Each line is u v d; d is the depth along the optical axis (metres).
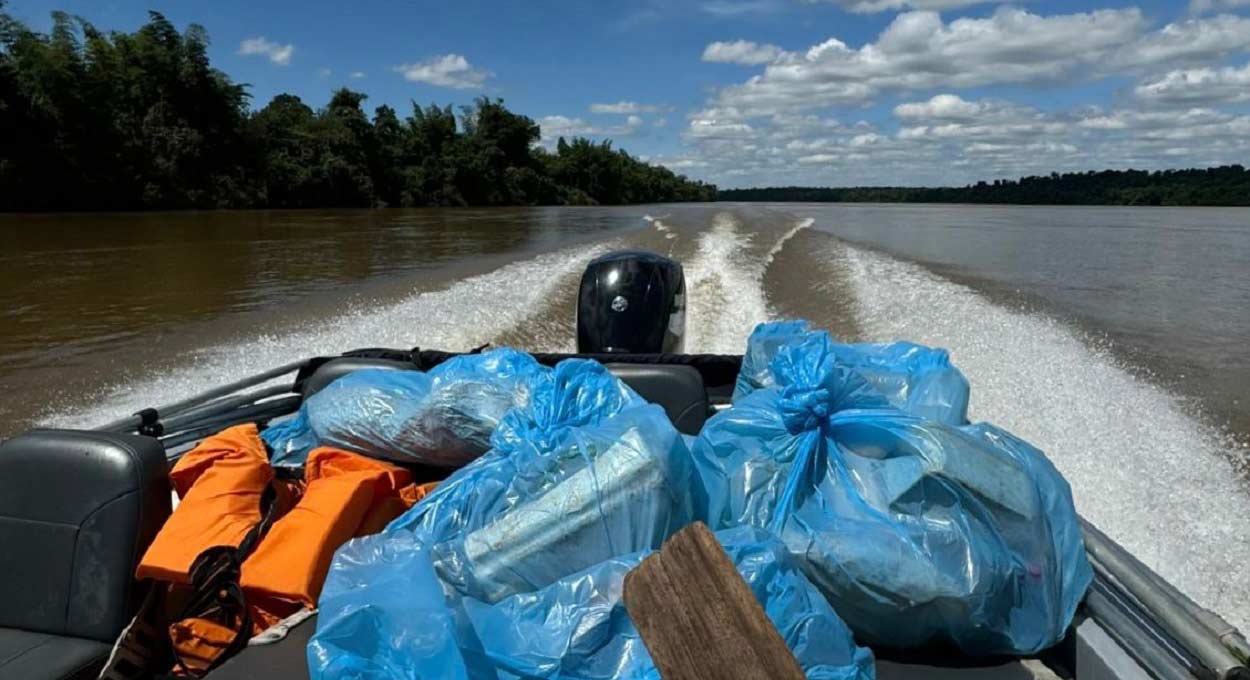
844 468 2.04
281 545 2.12
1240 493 4.69
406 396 2.72
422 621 1.64
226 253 17.12
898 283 11.52
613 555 1.91
